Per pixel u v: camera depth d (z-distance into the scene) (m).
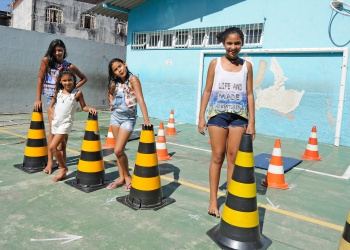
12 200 3.32
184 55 9.81
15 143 5.95
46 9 20.48
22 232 2.68
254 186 2.58
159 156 5.35
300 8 7.69
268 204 3.61
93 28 22.70
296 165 5.41
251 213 2.55
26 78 10.38
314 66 7.62
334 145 7.46
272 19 8.11
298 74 7.86
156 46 10.67
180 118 10.07
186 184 4.13
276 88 8.20
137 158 3.30
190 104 9.80
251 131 2.96
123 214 3.10
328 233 2.95
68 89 3.89
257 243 2.56
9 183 3.81
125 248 2.50
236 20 8.73
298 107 7.93
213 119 2.99
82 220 2.94
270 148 6.72
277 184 4.21
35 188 3.68
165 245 2.57
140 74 10.99
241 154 2.57
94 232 2.73
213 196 3.14
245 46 8.62
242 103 2.95
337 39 7.26
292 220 3.21
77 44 11.62
